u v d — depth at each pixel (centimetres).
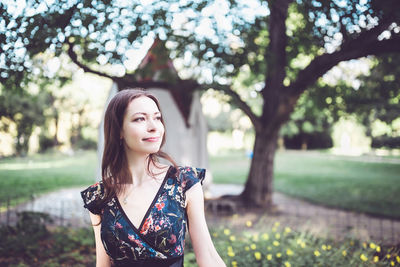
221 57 628
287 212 857
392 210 866
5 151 1504
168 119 941
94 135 3706
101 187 155
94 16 455
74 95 2984
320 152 3612
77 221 701
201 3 505
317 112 1145
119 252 143
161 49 562
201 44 598
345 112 1056
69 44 533
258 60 691
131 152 152
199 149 1024
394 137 2955
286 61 848
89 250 496
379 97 991
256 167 911
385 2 443
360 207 909
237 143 4531
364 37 565
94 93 3038
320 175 1786
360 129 4122
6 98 864
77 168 2086
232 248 432
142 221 142
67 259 454
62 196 1056
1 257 461
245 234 472
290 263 379
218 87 774
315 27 557
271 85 910
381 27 529
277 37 811
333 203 980
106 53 502
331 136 4019
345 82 1014
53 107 3008
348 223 702
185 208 150
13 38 421
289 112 847
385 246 484
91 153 3494
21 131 958
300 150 3994
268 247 416
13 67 461
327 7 486
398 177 1653
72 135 3766
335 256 400
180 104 945
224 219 738
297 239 454
